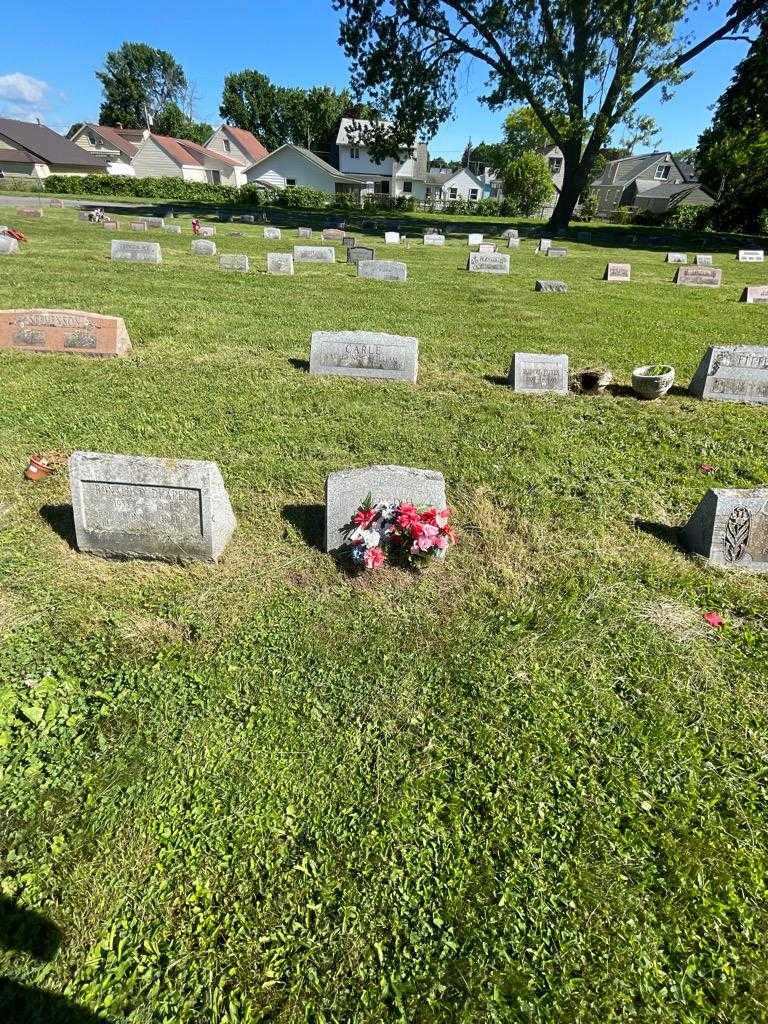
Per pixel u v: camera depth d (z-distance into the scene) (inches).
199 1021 82.4
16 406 262.1
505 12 1131.3
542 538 192.1
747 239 1473.9
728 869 103.7
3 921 91.4
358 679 136.5
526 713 130.8
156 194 1897.1
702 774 119.6
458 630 152.7
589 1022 84.7
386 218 1635.1
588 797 114.2
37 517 187.6
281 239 1019.9
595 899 98.3
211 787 112.0
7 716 123.0
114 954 88.8
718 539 182.4
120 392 282.2
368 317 463.5
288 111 3297.2
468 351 389.4
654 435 272.7
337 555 177.6
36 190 1828.2
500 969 89.6
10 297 460.8
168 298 490.9
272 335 397.1
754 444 267.4
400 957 90.2
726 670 144.9
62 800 108.5
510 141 1841.8
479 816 110.0
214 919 93.1
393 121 1366.9
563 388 321.4
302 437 248.4
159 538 168.6
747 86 1182.9
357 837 105.4
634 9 1069.8
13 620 147.3
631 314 537.3
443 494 176.7
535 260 944.3
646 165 2775.6
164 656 139.9
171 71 3449.8
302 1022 83.0
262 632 147.9
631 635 153.8
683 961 91.4
